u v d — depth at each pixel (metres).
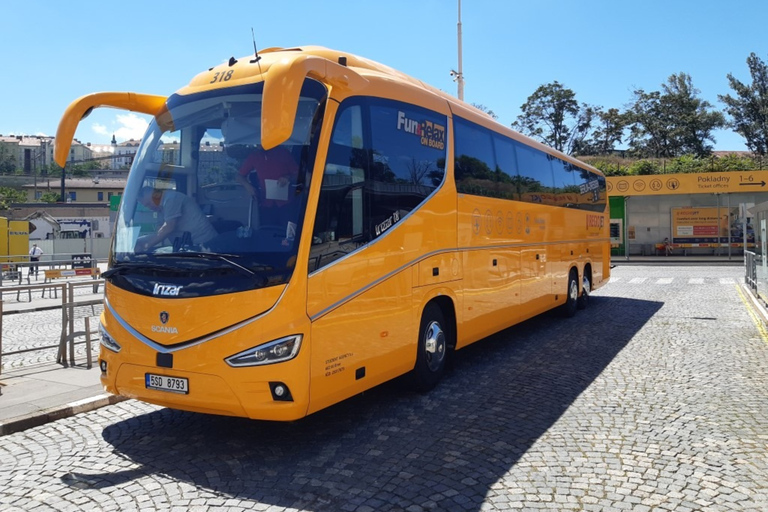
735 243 32.88
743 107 61.62
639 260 32.56
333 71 4.95
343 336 4.99
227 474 4.51
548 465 4.60
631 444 5.03
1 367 7.25
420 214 6.25
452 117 7.18
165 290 4.63
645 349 9.02
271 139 3.87
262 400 4.41
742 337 9.89
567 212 11.95
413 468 4.57
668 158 58.44
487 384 7.08
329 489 4.21
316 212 4.74
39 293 21.27
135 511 3.92
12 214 62.66
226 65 5.52
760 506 3.87
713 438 5.14
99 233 54.56
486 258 7.93
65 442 5.28
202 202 4.91
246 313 4.40
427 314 6.59
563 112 68.44
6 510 3.96
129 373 4.86
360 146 5.37
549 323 11.65
